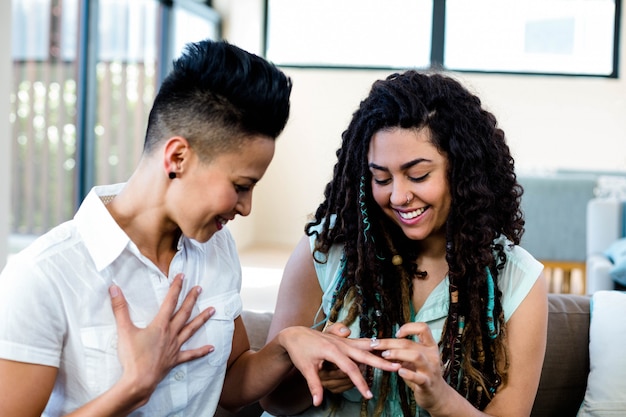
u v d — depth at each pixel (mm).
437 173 1206
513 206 1319
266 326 1663
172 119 982
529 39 6898
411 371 1078
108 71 5809
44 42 5902
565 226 4746
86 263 998
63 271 974
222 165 982
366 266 1300
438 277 1331
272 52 7238
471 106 1240
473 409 1166
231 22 6879
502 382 1281
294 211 7273
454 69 6996
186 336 1051
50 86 5945
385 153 1198
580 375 1610
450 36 6977
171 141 979
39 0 5871
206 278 1143
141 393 970
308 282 1395
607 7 6773
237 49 994
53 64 5926
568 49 6867
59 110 5969
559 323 1633
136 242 1056
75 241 1004
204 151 976
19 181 6074
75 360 987
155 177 1013
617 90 6789
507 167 1300
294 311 1388
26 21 5891
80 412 950
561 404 1608
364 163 1271
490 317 1266
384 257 1333
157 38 5789
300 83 7172
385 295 1298
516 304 1288
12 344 922
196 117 965
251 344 1628
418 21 7000
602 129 6836
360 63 7129
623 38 6742
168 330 1015
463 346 1276
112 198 1107
